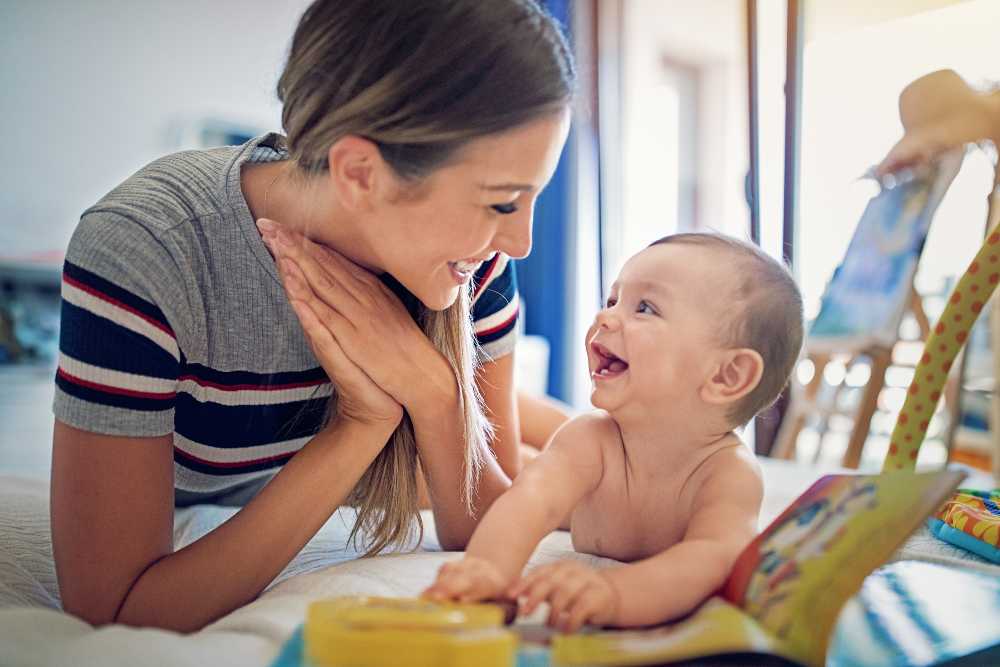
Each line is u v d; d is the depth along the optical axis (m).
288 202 0.90
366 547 1.07
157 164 0.94
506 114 0.74
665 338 0.86
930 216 2.15
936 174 2.10
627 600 0.67
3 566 0.94
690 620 0.67
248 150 0.95
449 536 1.04
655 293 0.89
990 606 0.78
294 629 0.68
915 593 0.81
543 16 0.80
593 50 3.24
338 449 0.89
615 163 3.37
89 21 2.76
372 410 0.91
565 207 3.35
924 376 0.85
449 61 0.74
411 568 0.86
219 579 0.81
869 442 3.06
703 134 4.88
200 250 0.87
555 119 0.78
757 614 0.65
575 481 0.86
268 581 0.85
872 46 2.26
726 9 4.49
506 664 0.54
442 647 0.53
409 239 0.81
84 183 2.77
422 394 0.93
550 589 0.66
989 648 0.68
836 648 0.68
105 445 0.81
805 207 2.50
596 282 3.35
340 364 0.89
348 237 0.90
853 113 2.35
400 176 0.77
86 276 0.82
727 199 4.86
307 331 0.89
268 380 0.96
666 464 0.89
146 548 0.83
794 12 2.30
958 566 0.93
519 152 0.76
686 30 4.65
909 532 0.59
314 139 0.81
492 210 0.79
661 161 4.64
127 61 2.82
